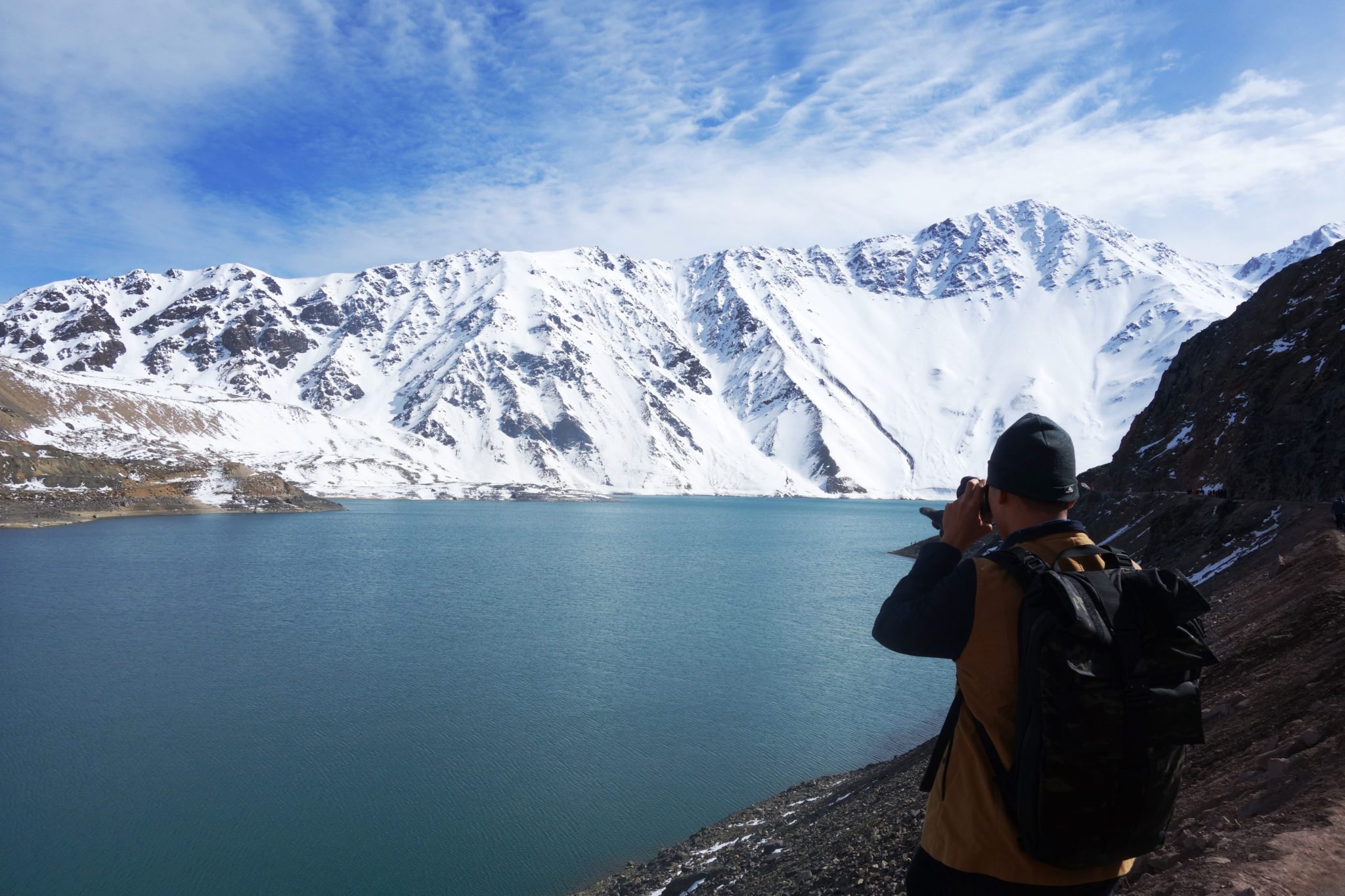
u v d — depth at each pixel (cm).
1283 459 3244
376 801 2386
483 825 2227
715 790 2475
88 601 6097
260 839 2127
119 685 3653
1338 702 820
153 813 2302
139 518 15825
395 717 3216
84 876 1947
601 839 2142
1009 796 263
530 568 9238
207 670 3978
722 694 3634
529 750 2820
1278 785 706
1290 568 1608
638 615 5925
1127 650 244
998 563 279
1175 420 4838
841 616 5962
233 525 14888
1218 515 3102
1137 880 664
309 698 3481
